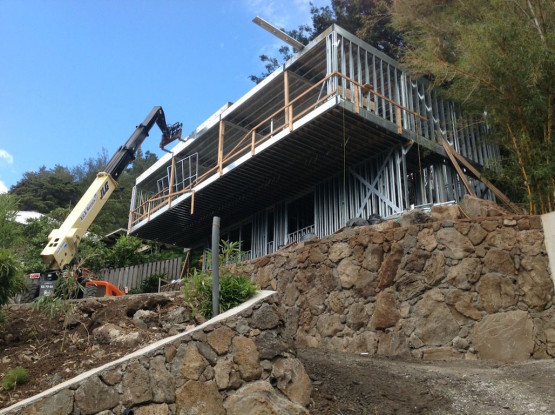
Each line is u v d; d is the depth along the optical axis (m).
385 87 12.05
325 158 12.51
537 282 7.01
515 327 6.80
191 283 5.23
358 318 7.70
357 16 19.16
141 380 3.85
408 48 14.39
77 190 41.81
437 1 12.05
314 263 8.67
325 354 6.95
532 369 5.84
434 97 12.81
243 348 4.34
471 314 7.02
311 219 15.31
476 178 13.05
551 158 7.92
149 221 17.08
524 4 9.47
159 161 17.56
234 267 5.65
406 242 7.75
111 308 5.27
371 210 12.03
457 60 10.32
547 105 8.17
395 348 7.17
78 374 4.15
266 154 12.30
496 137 9.94
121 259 17.89
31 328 5.07
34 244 16.62
